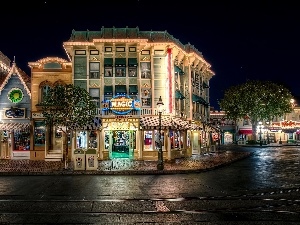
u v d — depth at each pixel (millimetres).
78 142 35031
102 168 26141
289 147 62469
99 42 35250
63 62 36281
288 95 66875
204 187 17328
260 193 15336
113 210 11836
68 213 11359
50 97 27688
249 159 36812
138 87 35812
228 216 10797
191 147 42094
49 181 20266
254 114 66688
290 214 11023
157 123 33844
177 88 38656
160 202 13297
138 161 32875
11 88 36469
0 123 35844
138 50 36000
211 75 53781
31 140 35250
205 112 49875
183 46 41969
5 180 20875
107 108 34406
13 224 9906
